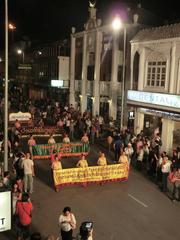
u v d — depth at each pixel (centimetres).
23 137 2716
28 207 1066
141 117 2575
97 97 3375
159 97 2273
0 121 3050
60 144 2197
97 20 3341
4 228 761
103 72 3300
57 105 3866
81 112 3603
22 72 6388
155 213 1384
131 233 1203
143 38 2505
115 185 1705
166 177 1622
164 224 1288
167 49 2269
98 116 3052
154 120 2492
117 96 3105
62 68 4031
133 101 2595
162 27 2411
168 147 2311
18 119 2750
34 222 1257
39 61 5231
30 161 1526
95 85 3372
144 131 2577
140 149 1967
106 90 3256
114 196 1555
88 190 1616
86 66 3584
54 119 3278
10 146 2038
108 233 1193
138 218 1330
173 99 2141
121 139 2212
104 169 1702
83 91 3619
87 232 949
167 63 2273
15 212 1138
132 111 2716
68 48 4144
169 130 2289
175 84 2220
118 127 2731
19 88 6538
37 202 1448
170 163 1630
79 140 2692
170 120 2272
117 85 3098
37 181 1725
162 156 1734
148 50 2461
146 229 1240
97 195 1557
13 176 1709
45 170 1923
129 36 2859
